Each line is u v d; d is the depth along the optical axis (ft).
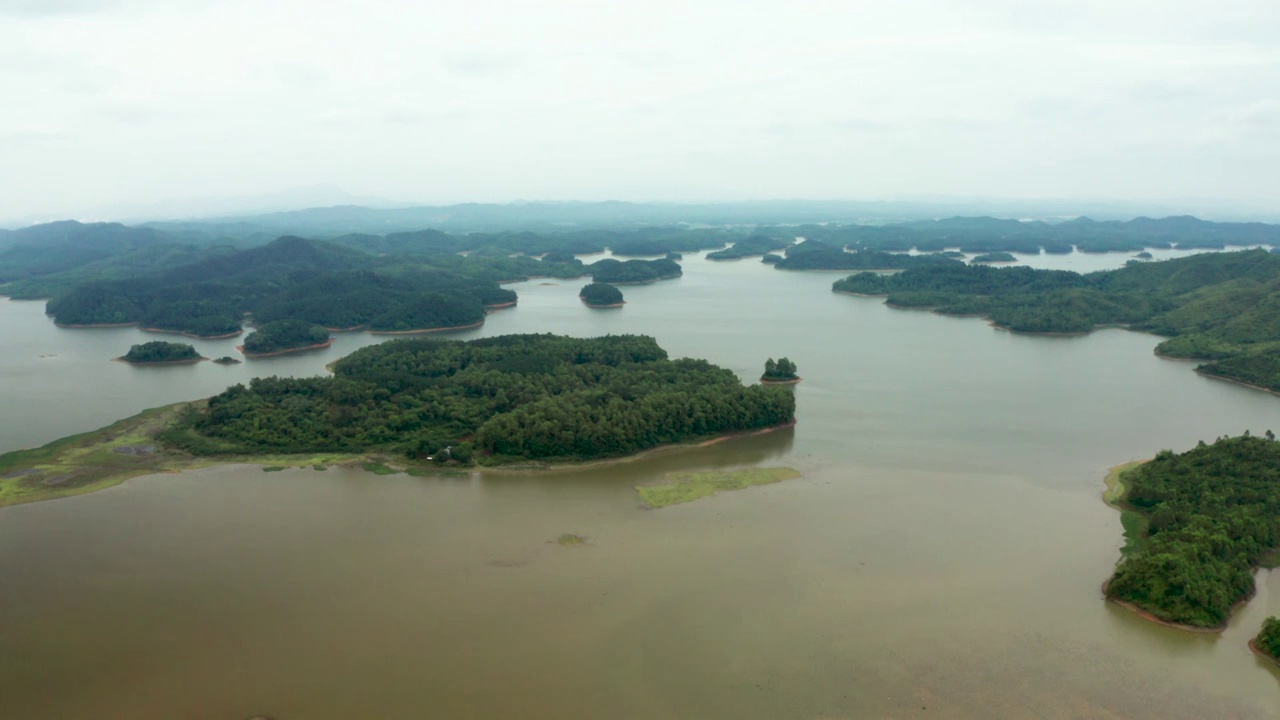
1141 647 299.58
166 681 279.28
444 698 266.77
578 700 265.54
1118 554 374.63
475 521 409.08
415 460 499.51
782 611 320.50
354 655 291.79
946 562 364.17
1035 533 396.57
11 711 264.72
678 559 365.61
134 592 339.98
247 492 453.17
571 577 348.59
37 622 318.04
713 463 499.10
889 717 259.19
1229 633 309.42
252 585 344.28
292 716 259.39
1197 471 438.40
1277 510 390.83
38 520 415.64
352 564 362.33
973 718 259.80
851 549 376.48
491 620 314.14
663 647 295.69
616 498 440.45
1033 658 291.58
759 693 269.85
